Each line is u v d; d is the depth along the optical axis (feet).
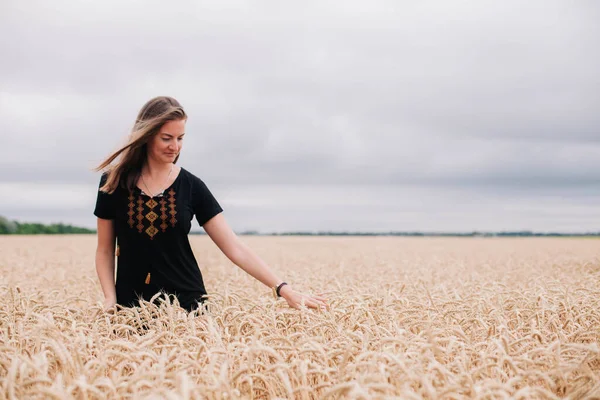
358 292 16.43
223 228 14.96
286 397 8.85
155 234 14.02
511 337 11.64
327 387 8.68
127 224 14.01
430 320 11.65
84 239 104.53
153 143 13.21
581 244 91.86
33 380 7.54
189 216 14.40
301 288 19.52
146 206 13.91
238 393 8.05
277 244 89.97
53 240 97.81
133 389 7.64
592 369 10.38
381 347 9.82
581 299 15.74
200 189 14.83
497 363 8.93
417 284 20.15
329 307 12.57
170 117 12.77
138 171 14.06
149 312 12.17
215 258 47.19
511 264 38.06
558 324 12.58
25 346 10.59
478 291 18.49
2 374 9.41
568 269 32.83
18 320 11.81
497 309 13.76
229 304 13.93
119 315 12.51
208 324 10.36
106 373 9.59
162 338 10.36
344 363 8.25
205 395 8.35
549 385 9.01
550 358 9.29
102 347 9.95
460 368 8.62
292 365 8.54
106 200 14.14
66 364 8.54
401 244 92.38
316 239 128.36
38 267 36.09
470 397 8.21
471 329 12.39
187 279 14.49
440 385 8.38
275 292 13.76
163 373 7.89
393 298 14.70
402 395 7.59
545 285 19.99
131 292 14.19
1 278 23.50
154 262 14.17
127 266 14.29
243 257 14.74
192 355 9.27
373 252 60.59
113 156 13.50
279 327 11.64
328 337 11.11
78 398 7.73
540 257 49.70
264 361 9.64
